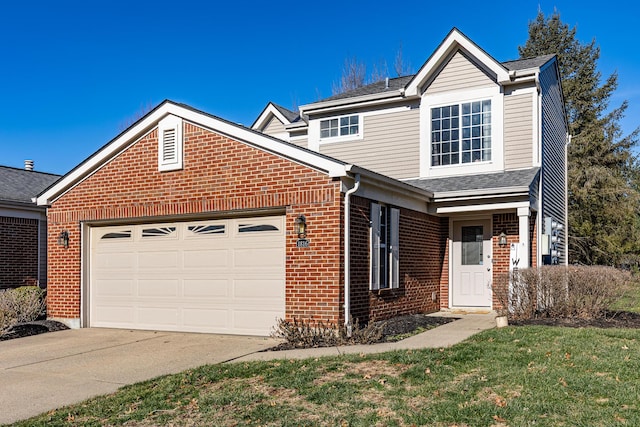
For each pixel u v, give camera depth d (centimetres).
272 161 1064
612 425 514
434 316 1299
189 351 956
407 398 614
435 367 722
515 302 1155
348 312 996
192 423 577
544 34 4044
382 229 1170
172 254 1193
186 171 1159
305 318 1010
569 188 3303
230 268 1123
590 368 698
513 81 1470
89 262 1297
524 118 1466
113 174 1251
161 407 633
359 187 1057
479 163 1507
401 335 1005
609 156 3409
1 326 1156
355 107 1709
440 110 1583
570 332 934
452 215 1441
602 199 3309
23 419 616
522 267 1242
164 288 1198
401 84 1822
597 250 3238
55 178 2223
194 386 711
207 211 1129
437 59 1563
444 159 1564
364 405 598
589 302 1112
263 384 698
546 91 1614
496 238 1396
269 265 1081
